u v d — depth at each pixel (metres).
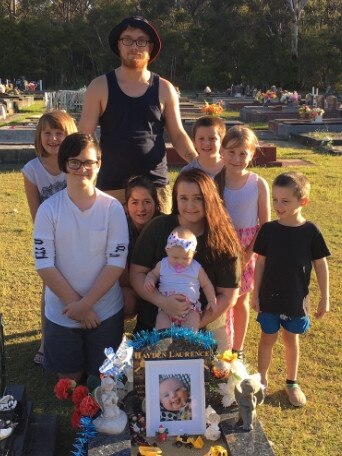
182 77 53.88
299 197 3.34
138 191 3.63
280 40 50.22
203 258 3.24
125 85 3.92
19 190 9.45
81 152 3.15
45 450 2.93
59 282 3.30
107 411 2.67
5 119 22.89
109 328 3.47
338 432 3.23
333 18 51.28
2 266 5.81
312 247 3.43
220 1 53.31
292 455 3.03
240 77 51.81
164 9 53.22
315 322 4.59
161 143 4.10
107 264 3.34
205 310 3.25
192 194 3.18
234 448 2.60
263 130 19.89
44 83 53.88
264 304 3.52
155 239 3.33
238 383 2.81
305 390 3.65
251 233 3.76
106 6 53.00
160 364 2.85
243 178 3.72
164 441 2.78
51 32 52.72
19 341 4.31
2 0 56.25
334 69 47.75
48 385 3.73
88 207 3.29
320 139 14.88
